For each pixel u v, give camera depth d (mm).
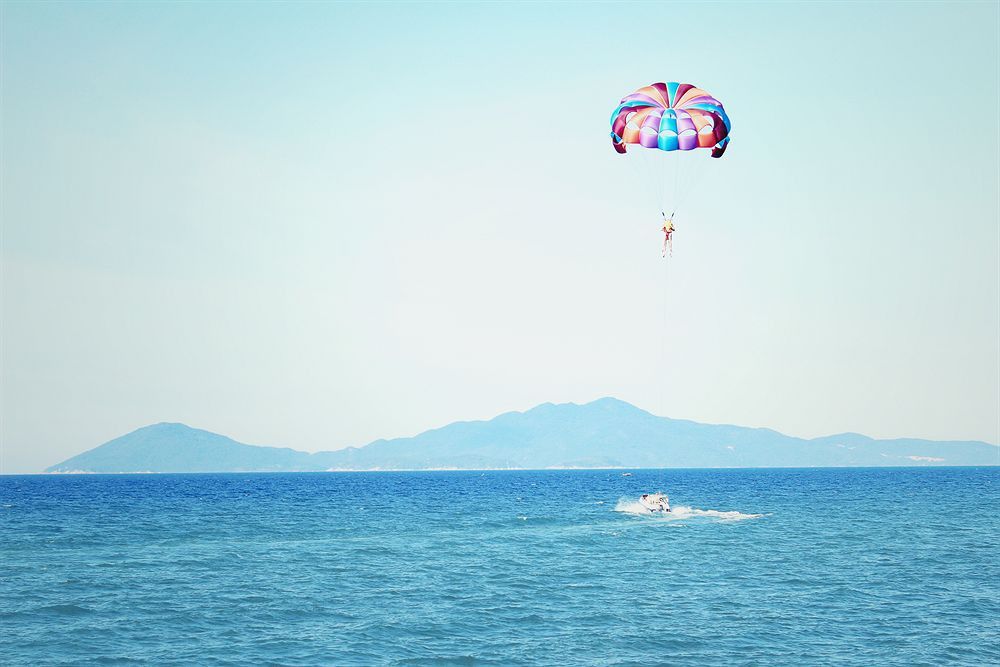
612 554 55812
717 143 52469
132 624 35406
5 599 40531
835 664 29516
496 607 38594
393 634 33625
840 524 77062
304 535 69438
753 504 112938
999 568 49406
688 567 50000
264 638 33094
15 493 173000
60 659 30359
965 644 32094
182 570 49250
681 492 159125
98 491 186500
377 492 174500
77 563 52312
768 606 38719
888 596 41094
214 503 124188
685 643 32219
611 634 33562
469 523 81125
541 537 66688
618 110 54906
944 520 81562
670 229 52375
